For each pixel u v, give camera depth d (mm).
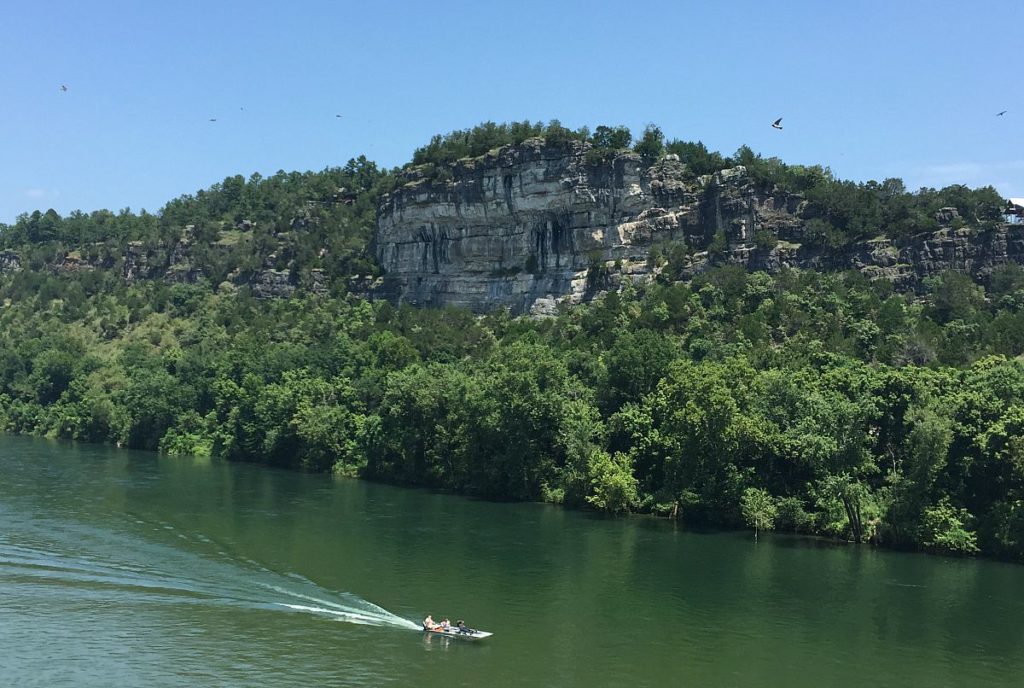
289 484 148625
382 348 191375
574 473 131250
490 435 141375
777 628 80438
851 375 124500
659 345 145875
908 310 174500
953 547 105250
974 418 108812
